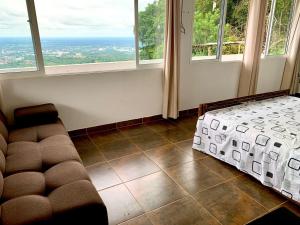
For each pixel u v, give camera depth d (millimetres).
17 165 1658
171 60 3273
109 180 2148
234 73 4133
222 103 2781
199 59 3695
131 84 3221
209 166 2383
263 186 2066
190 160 2494
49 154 1798
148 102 3451
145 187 2053
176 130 3256
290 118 2426
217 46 3834
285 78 4828
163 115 3539
